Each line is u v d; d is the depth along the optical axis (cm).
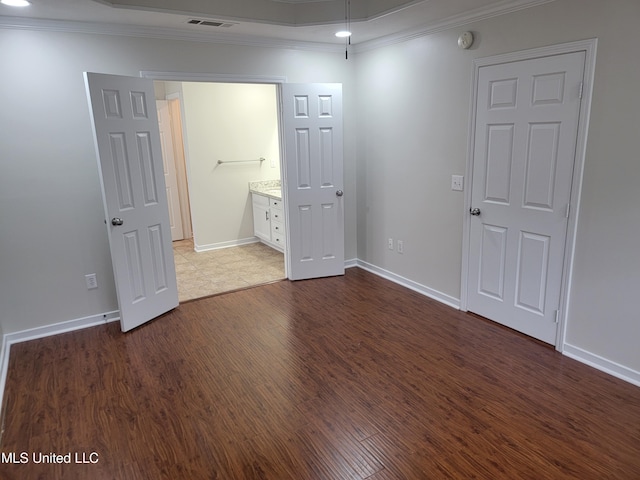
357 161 470
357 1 342
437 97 360
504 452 210
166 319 368
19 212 320
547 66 276
